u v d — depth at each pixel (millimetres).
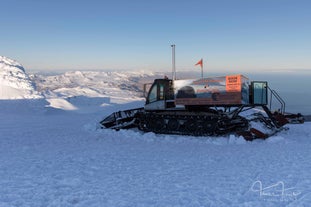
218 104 15531
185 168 9070
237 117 16984
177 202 6148
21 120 27203
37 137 16109
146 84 18469
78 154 11398
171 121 16953
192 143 14102
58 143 14188
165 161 10109
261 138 14648
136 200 6281
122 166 9383
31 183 7609
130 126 18766
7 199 6430
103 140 15180
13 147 13023
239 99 14844
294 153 11203
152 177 8062
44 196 6609
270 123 16609
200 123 15906
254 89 15758
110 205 6012
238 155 11016
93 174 8430
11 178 8078
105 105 58406
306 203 5988
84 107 57406
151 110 18109
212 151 11969
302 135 16312
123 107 51969
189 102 16469
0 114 33312
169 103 17453
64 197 6523
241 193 6691
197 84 16281
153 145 13633
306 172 8344
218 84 15547
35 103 41531
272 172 8430
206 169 8922
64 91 153750
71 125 22484
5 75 59219
